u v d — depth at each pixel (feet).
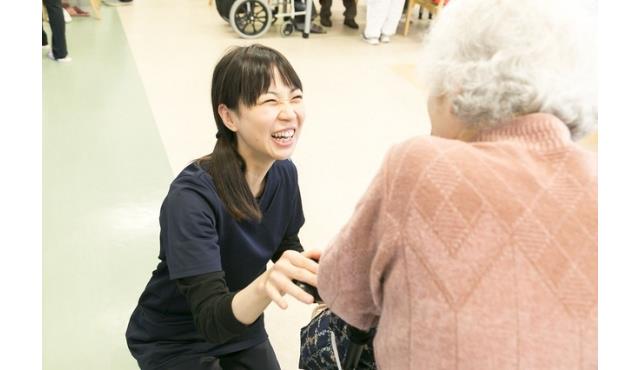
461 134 2.45
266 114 3.66
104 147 9.71
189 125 10.77
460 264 2.04
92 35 15.25
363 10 20.57
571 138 2.40
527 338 2.03
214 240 3.60
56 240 7.41
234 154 3.82
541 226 2.04
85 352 5.92
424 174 2.10
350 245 2.36
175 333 4.25
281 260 3.04
